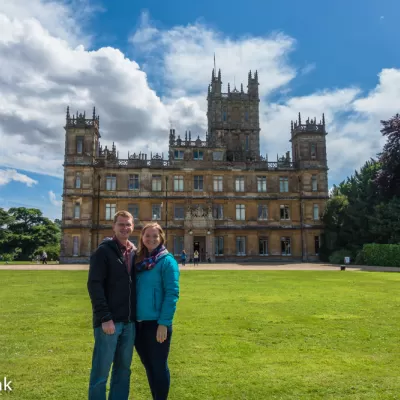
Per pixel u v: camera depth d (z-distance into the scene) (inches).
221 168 3004.4
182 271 1747.0
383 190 2578.7
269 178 3051.2
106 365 287.4
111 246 307.6
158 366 302.7
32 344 484.4
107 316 286.5
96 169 2891.2
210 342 492.4
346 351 458.9
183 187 2965.1
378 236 2551.7
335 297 868.0
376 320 621.0
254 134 3853.3
